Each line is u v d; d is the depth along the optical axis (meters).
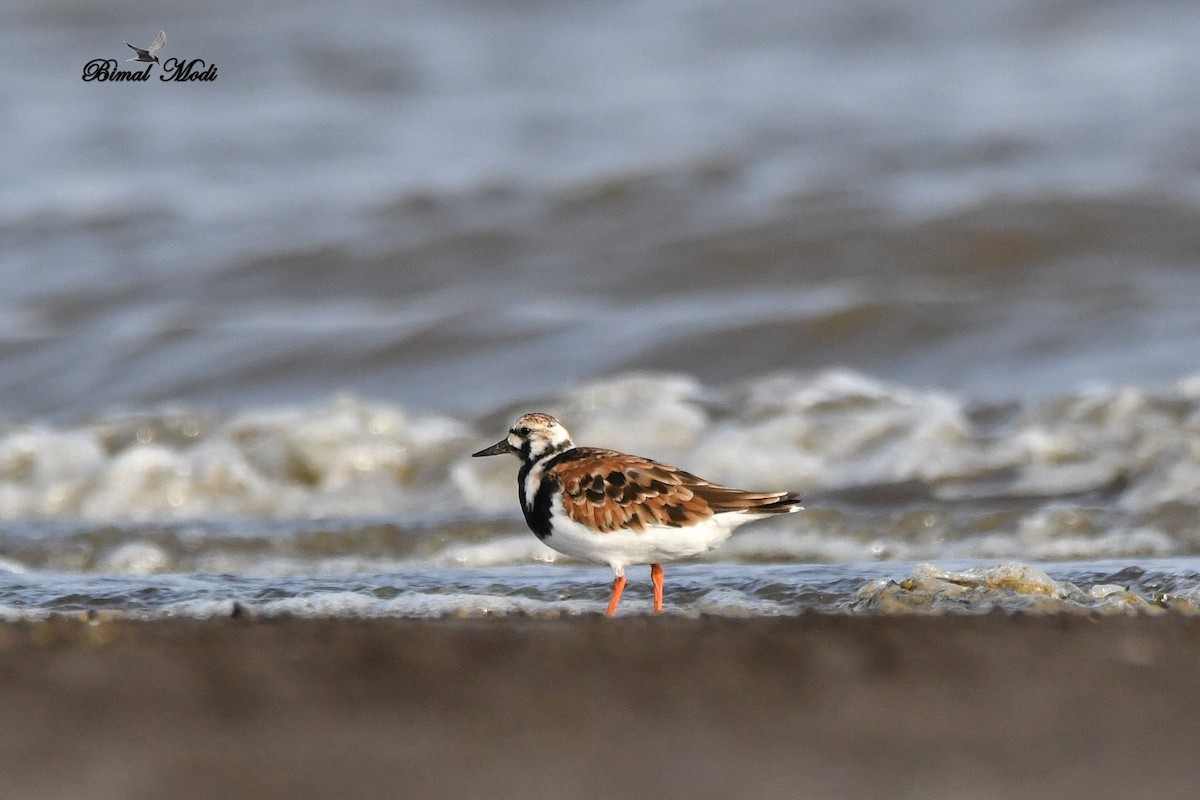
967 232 23.22
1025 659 6.09
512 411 16.77
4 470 15.25
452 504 14.48
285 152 31.38
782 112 31.11
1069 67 32.06
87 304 24.28
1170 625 7.00
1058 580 9.63
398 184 28.56
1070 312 19.67
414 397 19.64
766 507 8.54
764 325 20.23
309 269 24.81
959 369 19.02
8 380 21.12
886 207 24.23
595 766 4.41
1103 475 13.34
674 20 37.41
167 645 6.61
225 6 41.53
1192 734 4.81
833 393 15.84
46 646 6.64
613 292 23.33
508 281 23.94
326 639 6.74
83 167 31.14
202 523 13.30
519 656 6.19
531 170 28.70
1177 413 14.06
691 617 7.87
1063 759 4.48
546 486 8.76
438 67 36.00
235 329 21.80
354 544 12.34
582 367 19.94
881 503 13.02
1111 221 23.22
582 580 10.16
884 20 35.78
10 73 37.47
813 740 4.73
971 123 29.11
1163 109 28.81
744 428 14.85
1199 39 32.78
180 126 33.09
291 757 4.54
